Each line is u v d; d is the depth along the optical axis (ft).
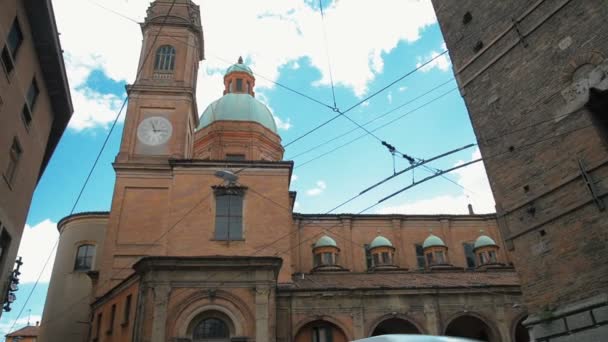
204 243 98.99
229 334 80.02
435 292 101.55
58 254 129.70
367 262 136.87
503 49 58.18
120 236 101.81
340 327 93.86
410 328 101.91
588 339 43.50
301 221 139.44
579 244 46.42
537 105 53.11
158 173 109.29
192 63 126.72
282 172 109.40
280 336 90.84
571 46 50.78
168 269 82.23
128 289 86.79
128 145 111.96
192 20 131.44
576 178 47.83
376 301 98.63
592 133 47.26
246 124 147.54
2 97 59.98
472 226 149.89
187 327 78.69
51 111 82.23
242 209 103.96
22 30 64.34
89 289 121.70
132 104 117.19
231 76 175.63
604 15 48.24
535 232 50.83
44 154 88.43
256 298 82.23
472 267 142.10
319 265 126.11
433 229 147.02
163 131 114.73
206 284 82.33
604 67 47.19
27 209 76.07
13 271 73.61
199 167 107.45
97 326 95.40
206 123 150.92
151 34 127.65
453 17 66.28
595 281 44.29
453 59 64.95
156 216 104.58
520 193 53.11
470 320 107.76
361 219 144.15
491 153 57.36
